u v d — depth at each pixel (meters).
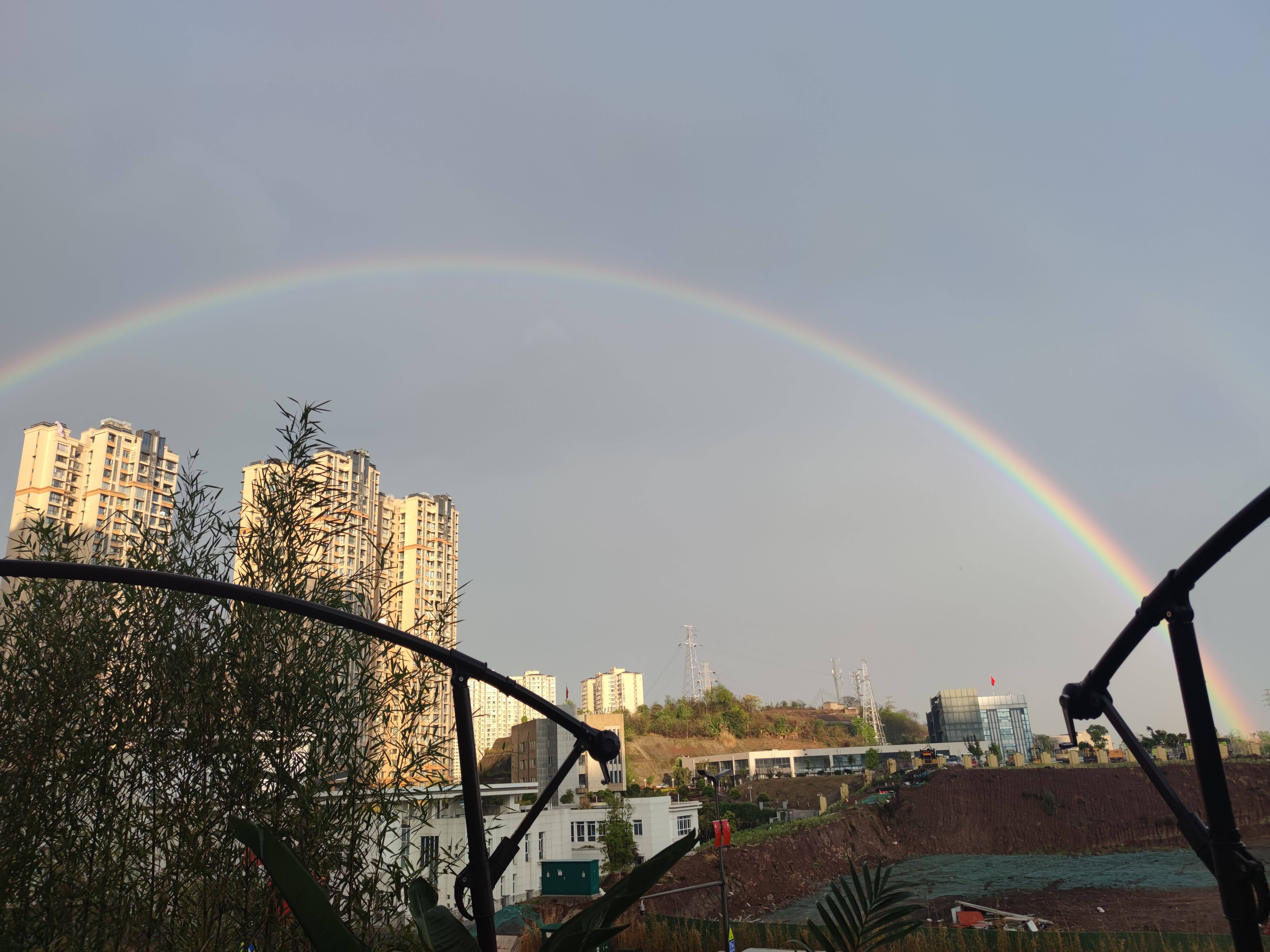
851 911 4.02
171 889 4.50
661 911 41.09
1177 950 23.11
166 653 4.80
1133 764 70.88
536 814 2.98
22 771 4.43
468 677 2.94
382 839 4.86
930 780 74.31
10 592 4.84
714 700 137.25
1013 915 38.44
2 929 4.27
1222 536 2.32
